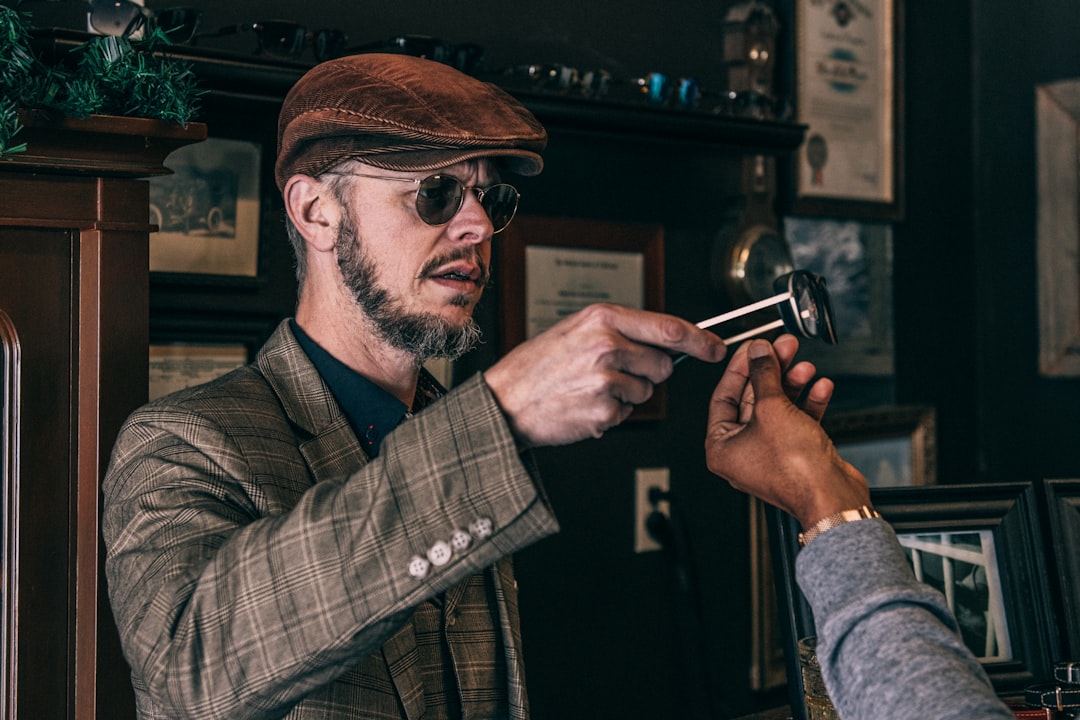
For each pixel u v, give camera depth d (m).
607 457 1.77
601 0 1.79
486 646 1.01
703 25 1.93
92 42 1.03
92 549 1.03
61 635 1.04
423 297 0.97
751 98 1.79
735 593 1.94
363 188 0.96
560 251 1.71
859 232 2.19
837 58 2.10
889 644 0.64
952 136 2.40
